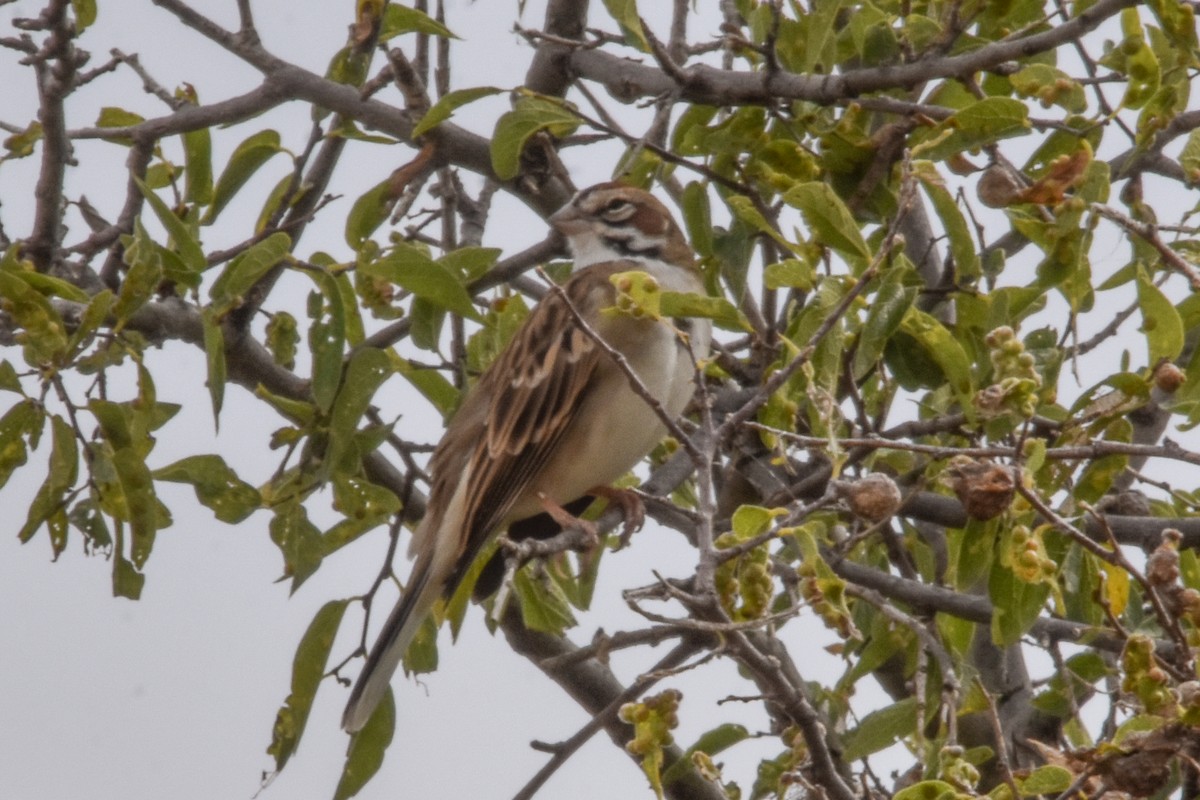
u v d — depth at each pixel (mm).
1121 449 8477
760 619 7406
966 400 9219
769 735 10211
